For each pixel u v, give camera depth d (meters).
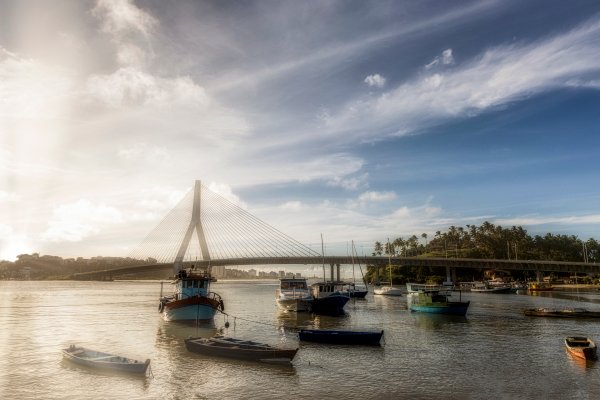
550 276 197.75
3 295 113.06
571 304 79.62
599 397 22.19
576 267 164.62
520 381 24.94
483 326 47.28
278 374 26.23
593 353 29.91
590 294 115.50
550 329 44.97
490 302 84.38
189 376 25.70
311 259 185.75
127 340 38.56
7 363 29.34
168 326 47.50
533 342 37.12
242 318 55.06
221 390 23.28
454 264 178.88
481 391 23.16
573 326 47.22
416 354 31.92
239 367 27.73
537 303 81.88
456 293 120.50
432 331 43.50
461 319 53.97
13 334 42.78
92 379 25.22
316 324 49.00
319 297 63.12
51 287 179.38
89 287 181.88
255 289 177.50
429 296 62.34
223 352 30.30
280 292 65.06
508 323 49.88
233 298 105.81
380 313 61.59
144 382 24.59
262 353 28.94
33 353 33.00
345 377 25.72
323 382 24.73
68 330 45.38
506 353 32.41
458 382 24.75
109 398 22.06
